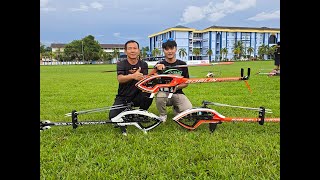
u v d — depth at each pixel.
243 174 2.95
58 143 3.95
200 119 4.36
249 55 84.06
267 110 4.75
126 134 4.28
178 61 5.18
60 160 3.38
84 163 3.29
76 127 4.36
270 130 4.44
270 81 11.59
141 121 4.36
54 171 3.10
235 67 28.75
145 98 5.03
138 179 2.92
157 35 95.38
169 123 4.97
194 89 9.41
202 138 4.09
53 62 87.44
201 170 3.04
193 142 3.91
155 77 4.59
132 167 3.15
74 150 3.66
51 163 3.27
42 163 3.26
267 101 6.91
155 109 6.27
